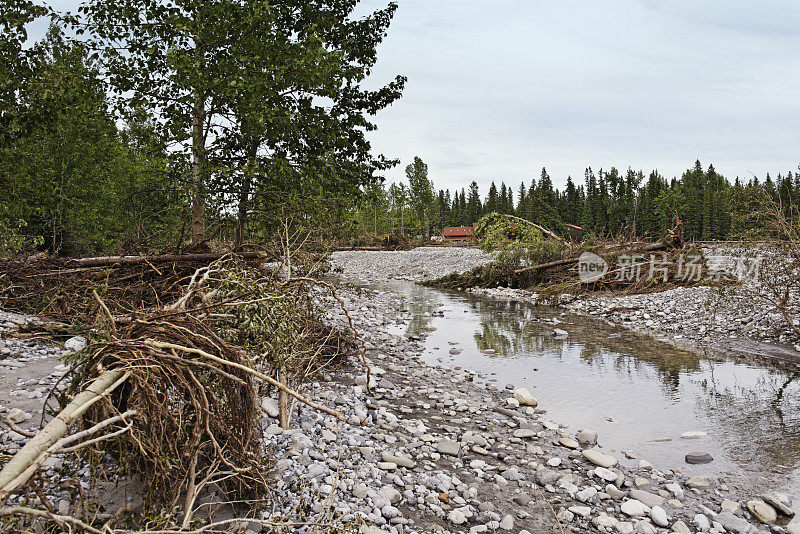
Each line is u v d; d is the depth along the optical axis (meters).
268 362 5.21
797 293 12.34
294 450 4.91
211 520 3.69
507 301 17.89
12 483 2.27
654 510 4.68
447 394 8.00
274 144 15.09
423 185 73.06
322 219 10.62
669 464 5.76
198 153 13.95
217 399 3.74
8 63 11.74
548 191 83.25
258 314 4.51
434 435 6.45
